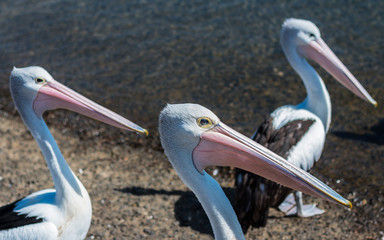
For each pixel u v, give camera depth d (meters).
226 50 10.10
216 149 3.36
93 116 4.09
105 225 5.66
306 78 6.11
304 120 5.77
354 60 9.52
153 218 5.85
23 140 7.62
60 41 10.80
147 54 10.16
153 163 7.14
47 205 4.07
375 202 6.23
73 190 4.05
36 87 4.05
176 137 3.38
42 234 3.88
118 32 10.97
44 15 11.87
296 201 5.90
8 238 3.89
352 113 8.22
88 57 10.22
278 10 11.26
